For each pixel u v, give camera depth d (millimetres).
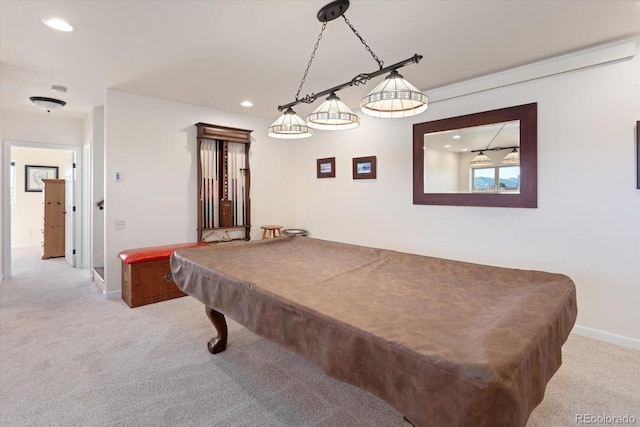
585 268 2672
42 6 1968
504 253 3102
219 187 4406
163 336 2709
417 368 982
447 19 2135
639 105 2398
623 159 2473
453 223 3449
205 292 2035
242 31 2285
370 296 1562
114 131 3576
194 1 1923
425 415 961
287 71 3018
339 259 2379
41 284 4195
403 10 2023
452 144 3422
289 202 5211
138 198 3766
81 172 5066
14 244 6887
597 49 2525
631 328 2492
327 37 2381
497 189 3121
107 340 2625
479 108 3221
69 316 3119
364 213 4309
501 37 2385
